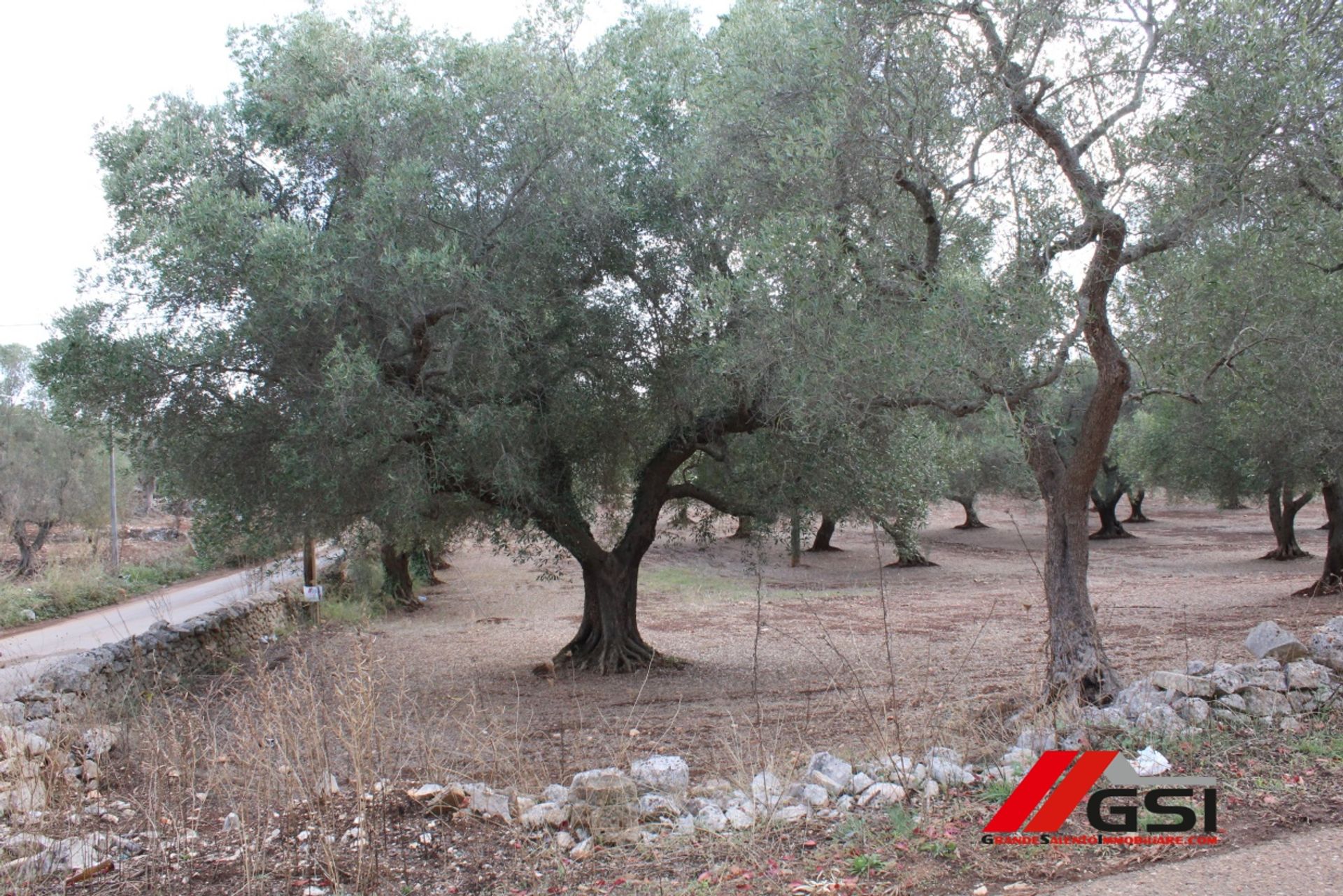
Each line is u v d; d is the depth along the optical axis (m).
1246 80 6.45
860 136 7.61
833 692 10.02
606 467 12.90
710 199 10.27
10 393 34.97
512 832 4.62
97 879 4.32
